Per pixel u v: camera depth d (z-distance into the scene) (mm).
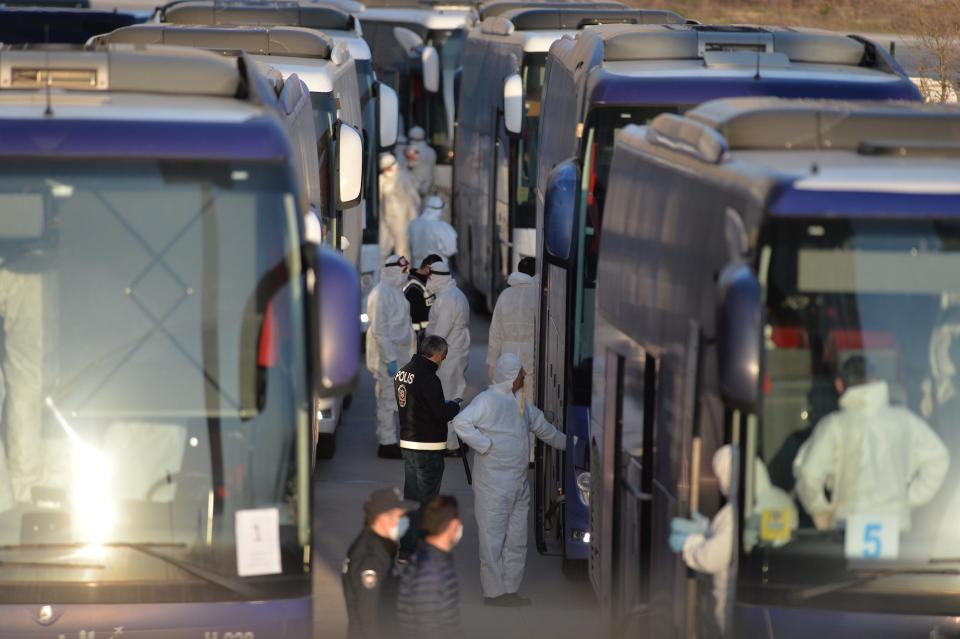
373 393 70750
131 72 30938
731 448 25844
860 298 25484
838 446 26062
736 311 22859
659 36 45188
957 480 26125
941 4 79000
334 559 46000
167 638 27562
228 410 27750
